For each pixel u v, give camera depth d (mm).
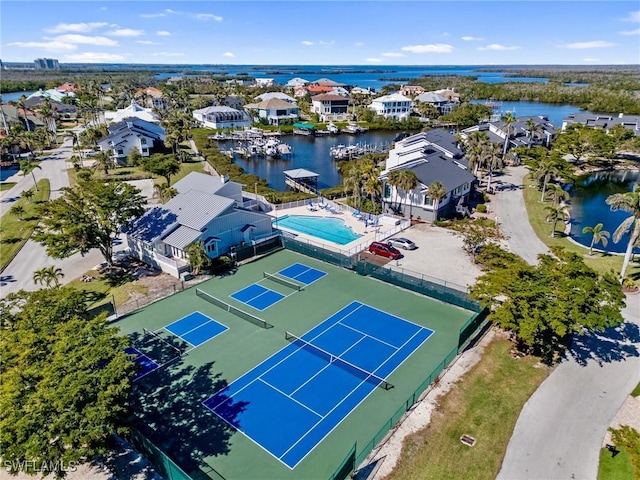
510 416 25484
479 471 21875
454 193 63594
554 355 31219
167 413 25812
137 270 45250
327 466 22328
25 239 53781
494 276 32688
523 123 111188
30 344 21984
